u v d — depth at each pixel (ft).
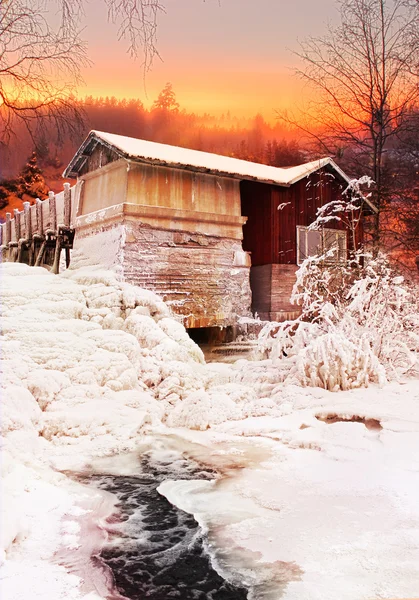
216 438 20.98
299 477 16.38
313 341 28.32
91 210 46.50
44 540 12.24
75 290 32.96
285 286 48.78
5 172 41.01
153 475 17.06
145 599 9.93
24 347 25.11
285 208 49.60
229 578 10.61
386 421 22.03
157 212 41.24
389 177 63.62
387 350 30.48
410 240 56.08
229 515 13.74
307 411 23.91
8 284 32.86
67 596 9.73
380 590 9.94
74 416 21.15
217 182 45.55
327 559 11.18
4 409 19.34
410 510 13.60
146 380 26.43
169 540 12.39
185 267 42.73
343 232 53.67
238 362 33.94
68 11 22.74
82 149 45.50
